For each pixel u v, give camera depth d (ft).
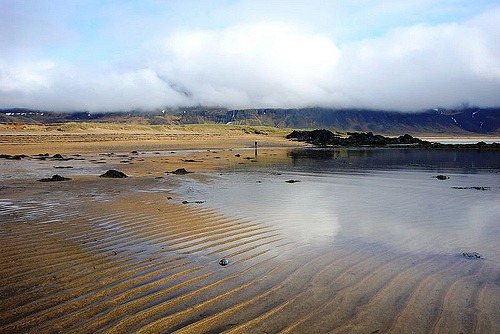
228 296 18.01
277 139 299.99
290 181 63.46
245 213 36.96
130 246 25.82
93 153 154.20
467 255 24.23
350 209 39.45
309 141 275.59
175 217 34.83
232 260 23.17
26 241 26.66
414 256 24.08
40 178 66.49
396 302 17.46
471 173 78.79
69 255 23.73
